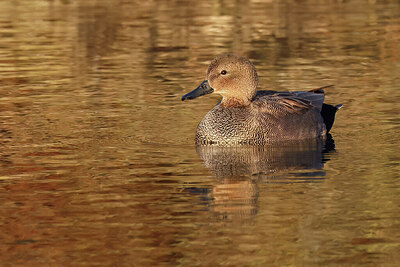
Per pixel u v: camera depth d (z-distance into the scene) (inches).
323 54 856.3
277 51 873.5
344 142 521.3
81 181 424.5
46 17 1130.7
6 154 485.1
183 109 628.4
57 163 463.8
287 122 537.3
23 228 350.3
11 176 434.9
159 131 555.8
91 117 593.9
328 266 307.6
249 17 1128.2
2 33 1000.2
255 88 542.3
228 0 1307.8
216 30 1018.1
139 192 403.2
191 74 753.6
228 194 398.6
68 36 981.2
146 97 665.6
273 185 415.8
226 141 525.0
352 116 597.6
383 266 306.7
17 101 647.8
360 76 741.3
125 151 496.7
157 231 345.1
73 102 644.1
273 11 1186.6
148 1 1304.1
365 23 1072.8
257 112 535.5
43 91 687.1
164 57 842.8
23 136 534.0
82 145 510.9
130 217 363.6
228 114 533.0
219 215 365.1
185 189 408.5
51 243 333.1
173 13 1170.6
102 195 398.0
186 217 363.6
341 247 325.4
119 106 631.8
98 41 946.7
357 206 376.2
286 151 502.3
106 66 797.2
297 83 711.1
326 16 1136.8
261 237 337.4
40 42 939.3
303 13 1166.3
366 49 883.4
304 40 944.9
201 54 857.5
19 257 319.3
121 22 1088.2
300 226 350.0
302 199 389.1
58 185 416.8
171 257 317.1
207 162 470.6
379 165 454.6
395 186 409.1
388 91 679.1
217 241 333.4
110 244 331.3
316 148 509.0
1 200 390.0
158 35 985.5
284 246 327.0
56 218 363.3
